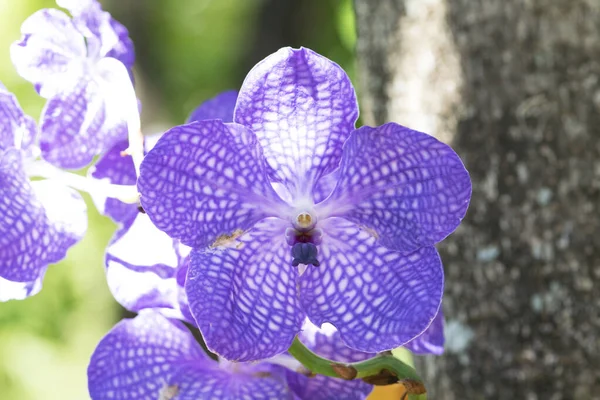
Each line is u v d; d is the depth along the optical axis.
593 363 0.76
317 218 0.56
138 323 0.56
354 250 0.56
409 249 0.55
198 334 0.74
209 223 0.55
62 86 0.58
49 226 0.56
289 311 0.55
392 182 0.55
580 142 0.77
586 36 0.77
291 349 0.54
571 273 0.76
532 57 0.77
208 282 0.54
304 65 0.54
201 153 0.54
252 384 0.56
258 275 0.55
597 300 0.76
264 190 0.55
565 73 0.77
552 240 0.77
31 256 0.56
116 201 0.57
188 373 0.56
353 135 0.54
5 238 0.55
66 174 0.56
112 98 0.57
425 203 0.55
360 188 0.55
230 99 0.61
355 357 0.57
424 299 0.54
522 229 0.77
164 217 0.54
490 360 0.77
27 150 0.56
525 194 0.77
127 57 0.60
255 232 0.56
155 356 0.56
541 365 0.77
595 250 0.76
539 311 0.77
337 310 0.55
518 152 0.77
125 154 0.57
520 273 0.77
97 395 0.56
